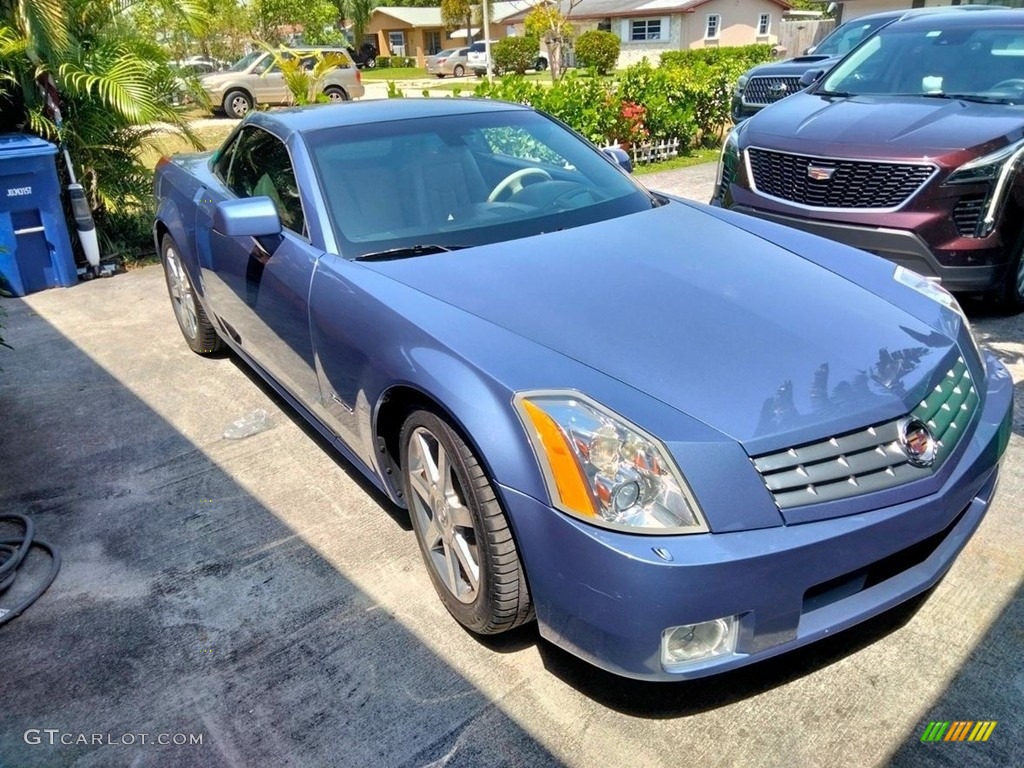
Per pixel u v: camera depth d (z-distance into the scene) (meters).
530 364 2.27
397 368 2.51
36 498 3.50
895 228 4.65
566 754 2.16
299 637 2.62
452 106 3.92
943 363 2.45
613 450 2.02
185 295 4.87
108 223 7.29
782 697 2.32
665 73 11.04
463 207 3.34
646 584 1.94
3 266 6.18
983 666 2.39
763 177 5.36
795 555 1.99
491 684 2.40
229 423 4.11
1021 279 4.87
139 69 6.94
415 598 2.78
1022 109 4.96
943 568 2.36
